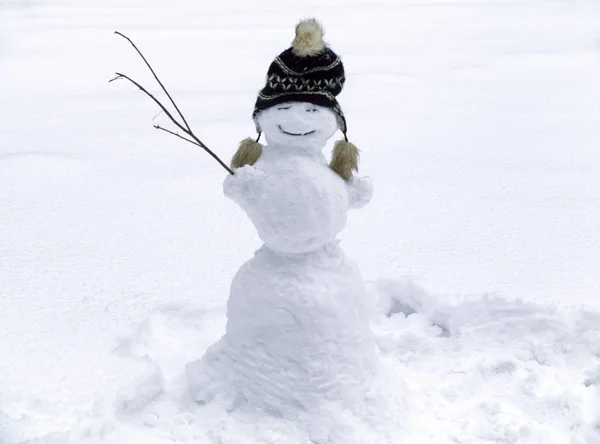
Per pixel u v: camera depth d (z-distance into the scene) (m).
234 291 3.25
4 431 3.17
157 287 5.00
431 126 10.04
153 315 4.24
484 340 3.98
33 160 8.09
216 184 7.50
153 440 3.11
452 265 5.43
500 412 3.33
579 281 5.11
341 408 3.13
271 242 3.11
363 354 3.22
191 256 5.61
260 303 3.15
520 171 7.93
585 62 15.26
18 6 28.06
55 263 5.42
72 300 4.74
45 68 14.92
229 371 3.26
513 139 9.32
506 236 6.05
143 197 7.05
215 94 12.12
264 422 3.13
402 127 9.98
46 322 4.39
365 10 26.47
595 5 27.30
